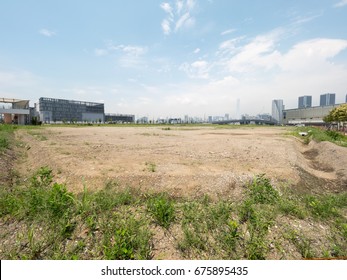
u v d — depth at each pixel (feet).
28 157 27.50
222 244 8.97
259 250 8.52
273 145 41.78
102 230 9.41
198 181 16.80
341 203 13.85
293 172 20.47
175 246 8.91
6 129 62.54
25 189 14.79
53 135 57.62
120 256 8.03
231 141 49.67
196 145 41.22
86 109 354.95
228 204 12.74
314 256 8.50
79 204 11.01
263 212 11.57
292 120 323.37
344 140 50.52
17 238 8.79
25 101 169.48
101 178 17.01
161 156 28.04
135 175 17.61
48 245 8.43
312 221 11.21
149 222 10.40
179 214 11.46
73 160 23.11
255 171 20.30
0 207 10.96
